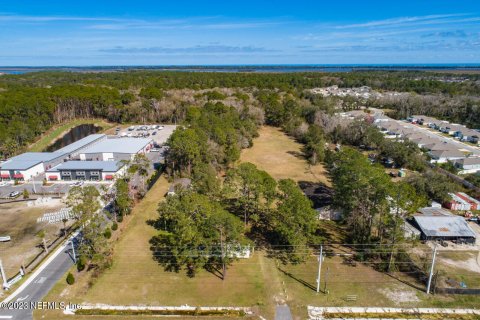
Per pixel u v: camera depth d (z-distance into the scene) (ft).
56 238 151.53
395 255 132.77
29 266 130.00
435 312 108.78
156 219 168.35
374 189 131.95
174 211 139.13
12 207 184.44
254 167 165.48
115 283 120.88
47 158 247.09
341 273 127.34
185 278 124.16
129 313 106.93
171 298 113.80
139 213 174.60
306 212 129.80
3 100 342.23
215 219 116.26
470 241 146.41
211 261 132.05
